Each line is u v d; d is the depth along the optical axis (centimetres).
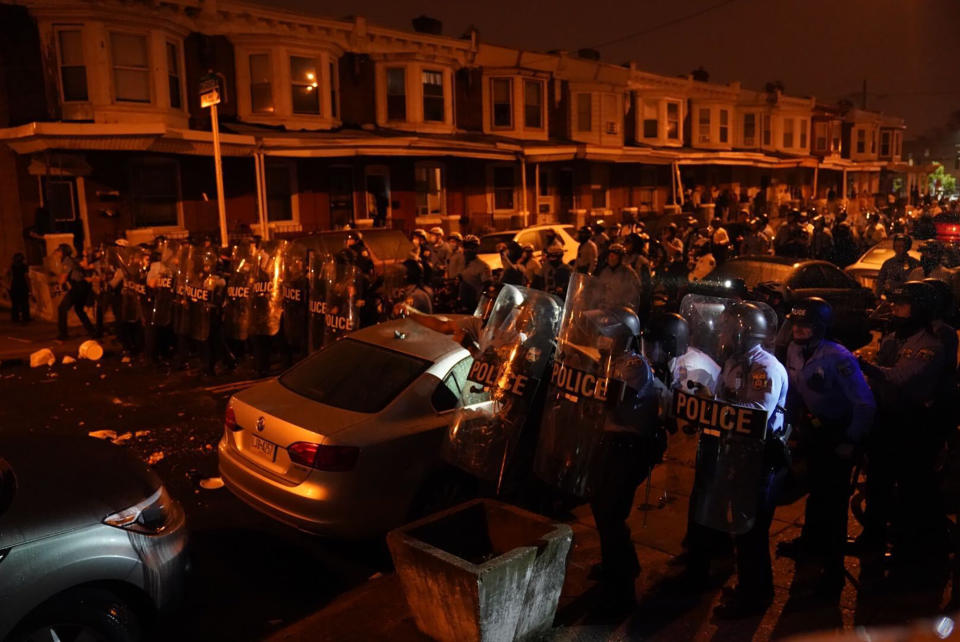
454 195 2392
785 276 998
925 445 447
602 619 398
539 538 377
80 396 923
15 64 1588
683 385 382
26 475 365
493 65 2572
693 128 3419
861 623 383
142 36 1694
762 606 398
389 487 479
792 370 425
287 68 1992
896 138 4947
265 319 938
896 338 480
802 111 3994
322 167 2064
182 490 627
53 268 1459
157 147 1591
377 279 895
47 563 325
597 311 392
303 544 530
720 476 371
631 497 395
